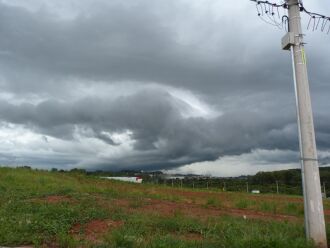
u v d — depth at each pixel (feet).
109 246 27.89
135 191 72.18
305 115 31.81
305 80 32.32
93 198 50.67
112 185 87.20
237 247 28.14
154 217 39.58
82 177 103.30
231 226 36.17
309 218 30.66
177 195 69.87
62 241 29.25
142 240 29.37
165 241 28.50
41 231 32.45
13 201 45.78
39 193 54.65
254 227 35.37
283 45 33.47
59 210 39.47
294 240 29.71
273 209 55.21
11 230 31.78
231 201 63.82
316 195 30.78
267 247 27.94
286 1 33.55
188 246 28.30
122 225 35.42
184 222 36.73
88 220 37.32
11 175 76.07
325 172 118.42
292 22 33.17
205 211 48.16
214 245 29.22
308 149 31.40
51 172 100.58
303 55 32.71
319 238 30.30
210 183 143.95
